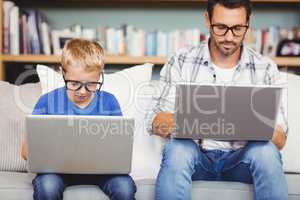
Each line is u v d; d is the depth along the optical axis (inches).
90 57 60.9
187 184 57.2
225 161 63.7
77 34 111.2
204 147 66.2
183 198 56.6
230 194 61.9
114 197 58.6
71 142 53.8
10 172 70.4
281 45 109.9
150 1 116.7
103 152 54.8
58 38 110.3
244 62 71.9
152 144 73.9
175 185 56.6
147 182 64.8
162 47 111.7
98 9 119.6
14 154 72.6
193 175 64.6
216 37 68.0
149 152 73.3
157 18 120.0
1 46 106.2
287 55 108.7
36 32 109.3
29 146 54.0
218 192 61.9
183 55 74.0
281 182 56.6
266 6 119.3
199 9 119.3
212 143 66.4
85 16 119.7
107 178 60.2
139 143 73.5
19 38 108.7
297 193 62.8
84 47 61.7
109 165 56.1
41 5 119.3
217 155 64.2
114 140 54.1
